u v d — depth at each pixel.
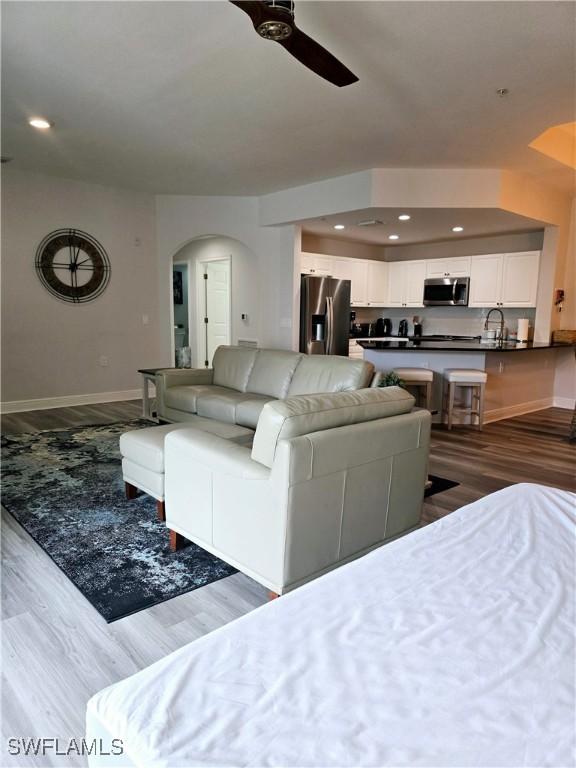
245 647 0.94
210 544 2.27
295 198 5.91
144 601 2.11
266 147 4.46
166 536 2.69
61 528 2.76
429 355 5.74
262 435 1.99
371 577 1.18
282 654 0.92
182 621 1.99
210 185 5.92
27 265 5.66
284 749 0.72
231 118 3.81
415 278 7.86
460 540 1.36
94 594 2.16
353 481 2.13
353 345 7.50
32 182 5.58
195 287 8.73
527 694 0.83
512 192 5.18
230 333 7.96
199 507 2.30
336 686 0.84
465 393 5.61
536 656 0.91
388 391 2.42
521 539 1.37
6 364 5.64
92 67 3.05
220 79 3.18
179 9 2.46
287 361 4.34
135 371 6.71
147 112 3.72
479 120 3.76
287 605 1.07
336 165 4.95
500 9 2.40
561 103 3.46
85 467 3.75
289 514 1.89
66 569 2.35
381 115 3.69
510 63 2.92
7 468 3.72
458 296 7.28
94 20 2.55
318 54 2.17
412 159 4.70
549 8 2.39
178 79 3.19
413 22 2.52
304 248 7.20
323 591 1.12
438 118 3.73
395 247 8.43
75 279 6.04
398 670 0.88
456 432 5.27
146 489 2.91
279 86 3.26
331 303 6.69
